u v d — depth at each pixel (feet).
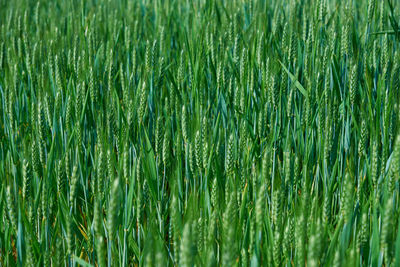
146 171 8.16
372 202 7.64
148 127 10.99
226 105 11.46
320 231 5.67
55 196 9.11
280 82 11.48
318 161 9.07
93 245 7.89
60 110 11.18
